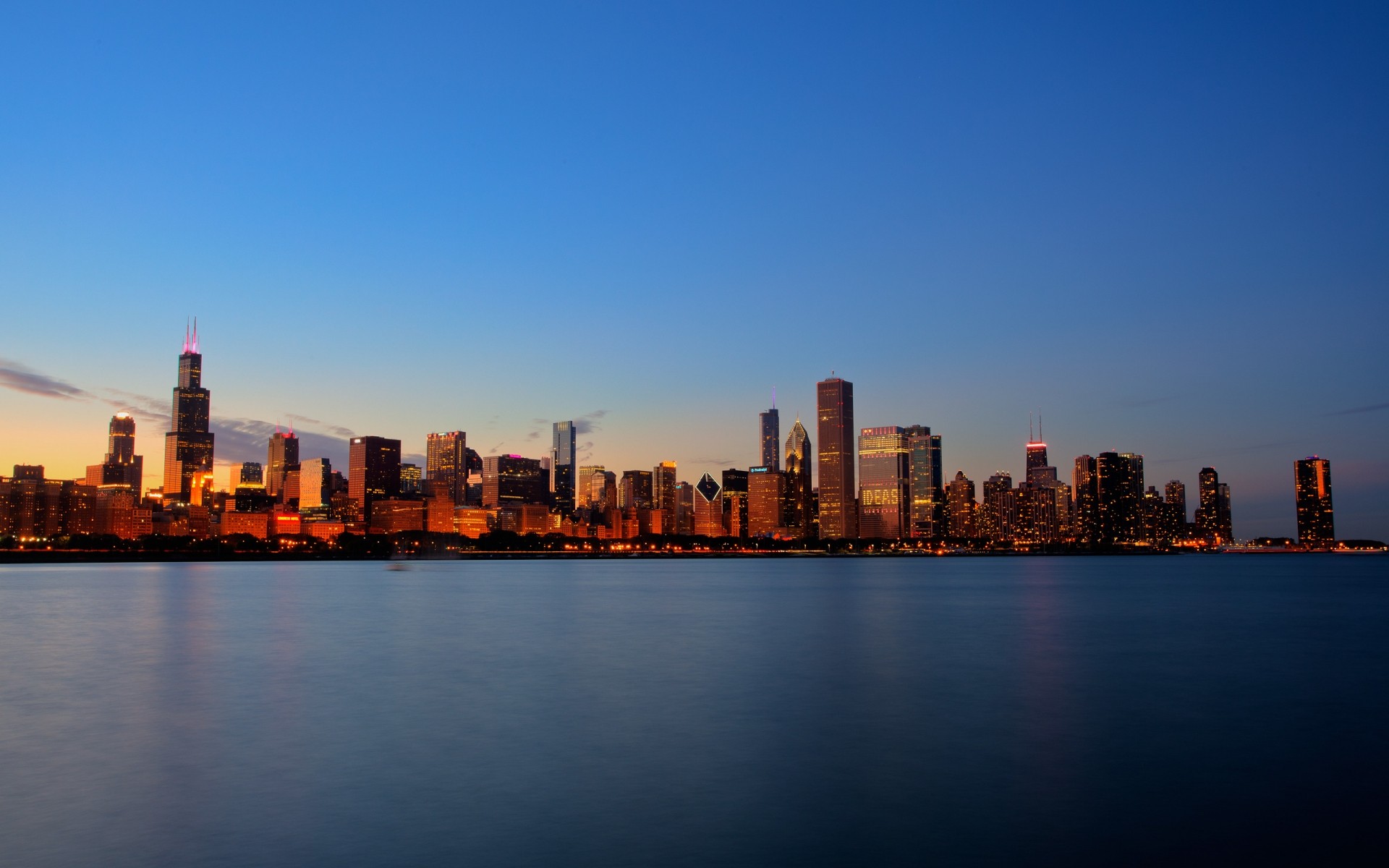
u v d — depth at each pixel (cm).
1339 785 2752
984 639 7519
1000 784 2759
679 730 3584
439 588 18638
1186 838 2247
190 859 2116
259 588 18250
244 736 3472
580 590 17738
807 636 7762
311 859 2114
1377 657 6219
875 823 2375
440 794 2648
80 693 4541
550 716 3897
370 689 4684
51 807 2517
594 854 2148
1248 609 11919
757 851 2167
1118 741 3391
